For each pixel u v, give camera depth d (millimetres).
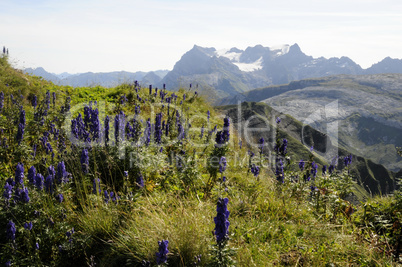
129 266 3582
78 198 4695
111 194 4504
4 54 12344
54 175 4328
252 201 5258
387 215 5070
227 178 6344
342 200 5555
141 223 4062
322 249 3961
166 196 5117
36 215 3846
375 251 4121
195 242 3664
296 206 5312
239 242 3949
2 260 3389
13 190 4094
